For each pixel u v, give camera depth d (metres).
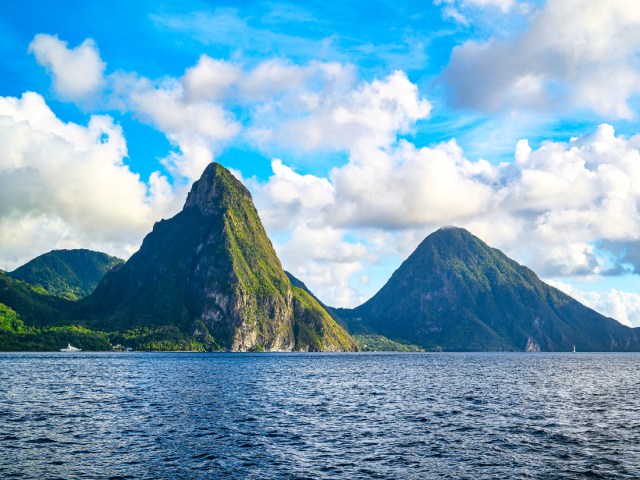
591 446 46.12
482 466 39.41
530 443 47.31
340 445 46.09
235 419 59.06
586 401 79.62
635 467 39.31
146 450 43.38
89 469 37.59
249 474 36.97
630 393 92.62
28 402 72.06
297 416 62.00
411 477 36.56
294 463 39.94
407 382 117.81
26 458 40.28
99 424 54.75
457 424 57.19
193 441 46.97
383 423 57.56
